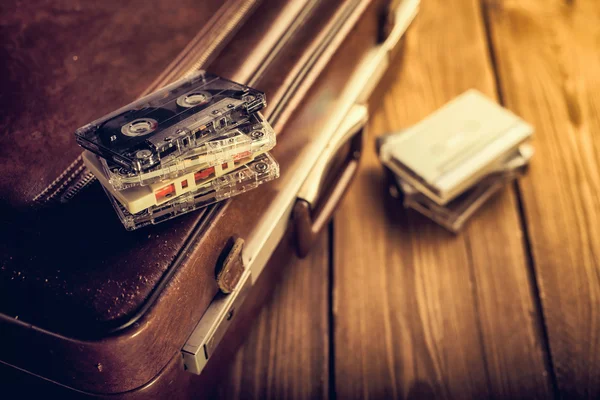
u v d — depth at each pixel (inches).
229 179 25.3
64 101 27.5
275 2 30.7
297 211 29.4
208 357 26.7
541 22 42.6
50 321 23.4
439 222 34.4
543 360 30.9
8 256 24.2
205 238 25.1
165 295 23.9
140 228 24.8
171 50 29.0
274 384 30.8
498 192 35.3
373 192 35.6
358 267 33.4
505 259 33.4
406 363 31.0
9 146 26.4
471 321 31.9
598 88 39.1
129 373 24.1
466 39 41.6
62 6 29.4
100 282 23.8
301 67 29.4
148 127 24.4
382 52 34.7
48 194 25.5
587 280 32.6
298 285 33.0
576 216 34.4
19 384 26.4
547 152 36.6
